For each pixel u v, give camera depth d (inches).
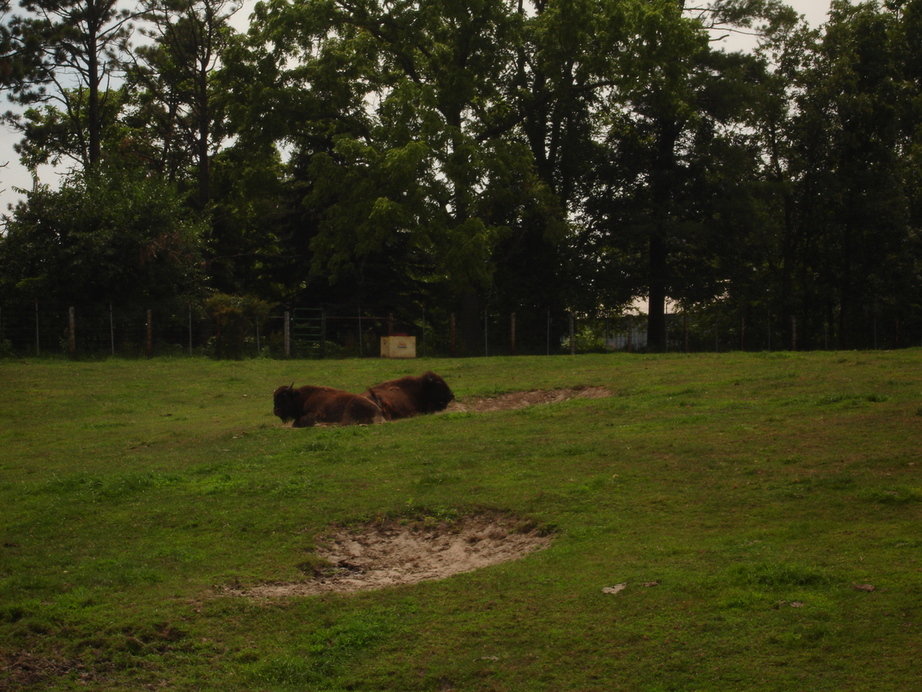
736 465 452.4
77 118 1887.3
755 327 1881.2
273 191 1633.9
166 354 1332.4
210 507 459.2
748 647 268.2
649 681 259.3
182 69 1825.8
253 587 365.4
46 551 412.5
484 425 617.0
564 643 286.7
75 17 1656.0
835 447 464.1
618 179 1756.9
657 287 1792.6
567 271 1756.9
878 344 1892.2
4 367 1107.9
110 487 496.1
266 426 674.2
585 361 1005.2
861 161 1819.6
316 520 431.2
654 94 1617.9
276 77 1599.4
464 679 275.9
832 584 299.1
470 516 427.2
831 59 1829.5
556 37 1555.1
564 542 378.0
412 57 1616.6
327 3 1544.0
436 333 1788.9
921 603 278.1
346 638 309.7
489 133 1675.7
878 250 1834.4
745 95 1679.4
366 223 1419.8
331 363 1139.9
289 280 1875.0
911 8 1968.5
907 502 370.6
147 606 346.0
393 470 504.4
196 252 1486.2
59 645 322.3
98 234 1341.0
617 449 509.0
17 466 594.6
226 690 286.0
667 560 339.6
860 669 249.8
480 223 1432.1
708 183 1713.8
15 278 1362.0
